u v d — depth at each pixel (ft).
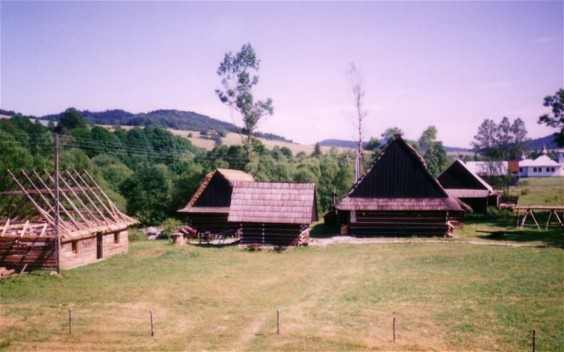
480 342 50.80
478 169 280.72
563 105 175.42
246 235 124.67
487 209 194.39
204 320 60.64
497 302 64.59
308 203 123.13
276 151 338.95
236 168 224.12
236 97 212.02
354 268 91.45
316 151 399.24
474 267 87.30
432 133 318.24
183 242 131.13
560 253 98.32
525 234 129.80
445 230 129.49
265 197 126.41
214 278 84.43
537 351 48.19
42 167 192.34
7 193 100.32
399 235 131.95
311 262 99.19
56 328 57.82
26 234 95.35
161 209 203.10
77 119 365.61
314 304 67.00
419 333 53.88
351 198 134.82
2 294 74.28
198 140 473.67
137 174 205.36
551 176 413.39
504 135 372.17
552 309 60.70
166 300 69.92
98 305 67.72
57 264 92.12
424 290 72.43
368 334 53.88
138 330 57.06
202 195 152.25
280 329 56.18
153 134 343.26
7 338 54.54
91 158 279.69
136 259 105.19
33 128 304.71
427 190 131.75
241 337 54.13
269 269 92.43
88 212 111.24
